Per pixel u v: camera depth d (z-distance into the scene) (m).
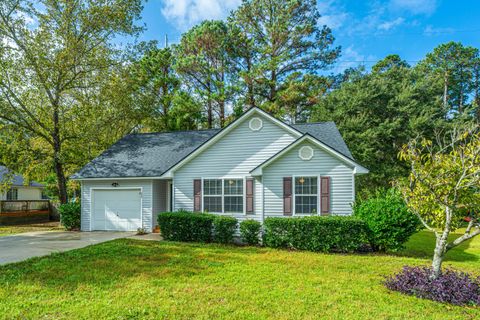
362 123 22.83
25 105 17.80
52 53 17.19
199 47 25.56
